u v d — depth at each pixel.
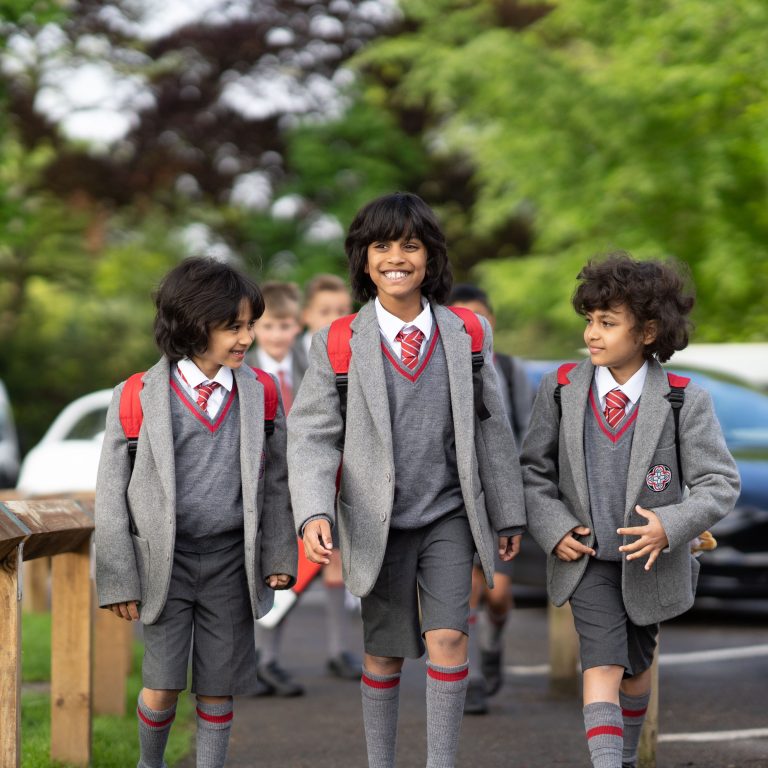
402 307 6.19
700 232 23.81
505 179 26.00
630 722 6.43
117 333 40.38
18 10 13.59
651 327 6.07
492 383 6.26
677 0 21.14
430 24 32.47
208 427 6.06
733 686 10.19
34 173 35.66
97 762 7.24
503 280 27.12
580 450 6.15
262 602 6.09
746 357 16.47
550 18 25.91
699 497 5.95
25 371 39.34
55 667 7.14
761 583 12.67
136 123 36.47
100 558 6.02
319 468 6.00
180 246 40.19
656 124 23.23
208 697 6.11
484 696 9.19
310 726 8.95
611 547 6.09
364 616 6.28
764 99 20.91
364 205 6.23
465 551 6.11
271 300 10.45
